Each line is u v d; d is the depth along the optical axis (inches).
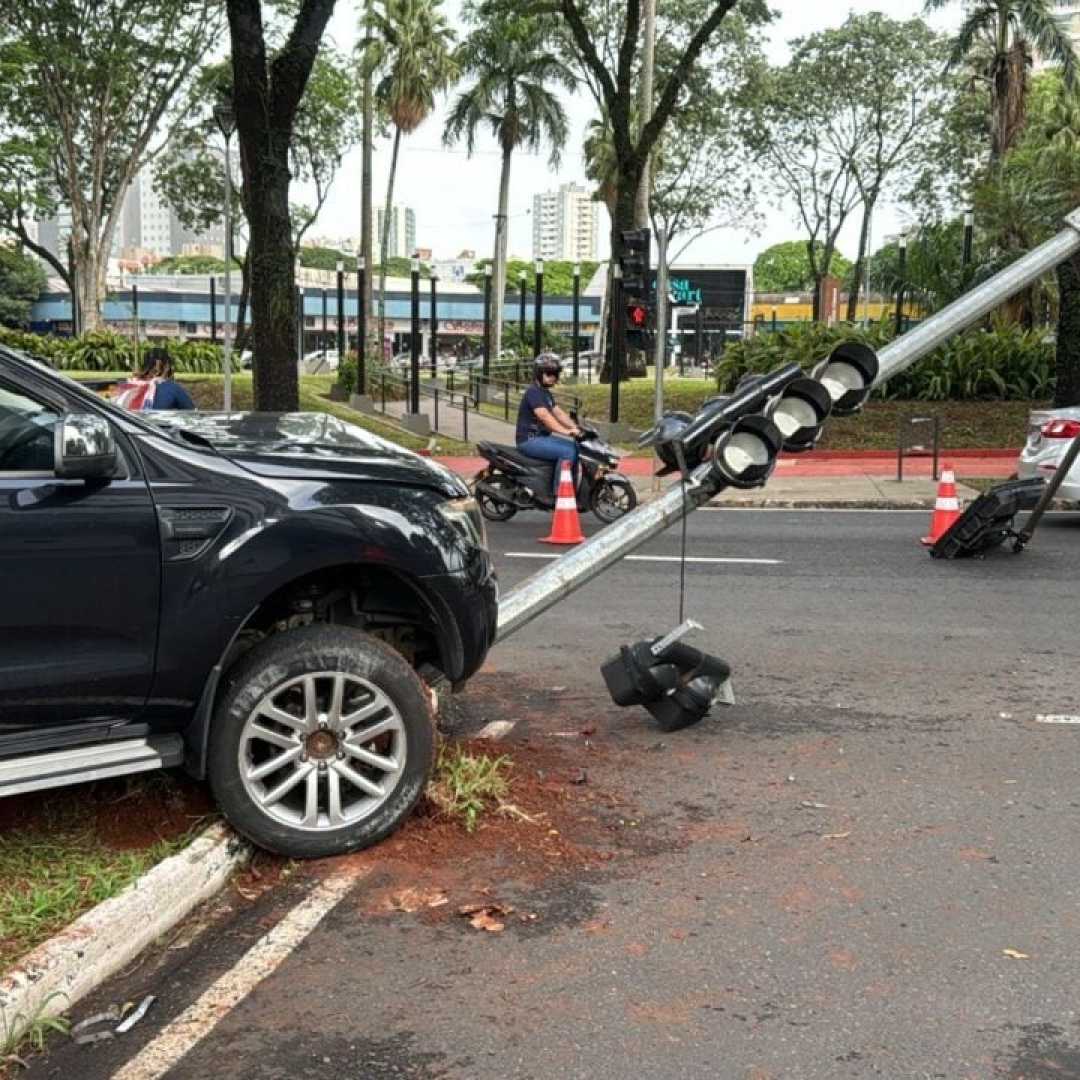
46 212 1596.9
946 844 184.5
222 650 166.7
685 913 161.5
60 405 163.2
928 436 850.8
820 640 319.6
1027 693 267.9
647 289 699.4
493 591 192.1
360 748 177.2
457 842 182.4
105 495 160.6
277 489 171.3
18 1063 126.9
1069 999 139.8
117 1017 136.3
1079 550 454.9
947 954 150.2
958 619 342.6
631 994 140.9
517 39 1702.8
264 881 170.6
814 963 147.9
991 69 1429.6
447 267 4653.1
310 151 1705.2
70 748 163.6
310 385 1459.2
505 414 1133.7
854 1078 124.1
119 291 3105.3
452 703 258.5
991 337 941.2
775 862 177.8
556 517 494.9
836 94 1803.6
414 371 1034.1
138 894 152.2
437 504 185.8
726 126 1782.7
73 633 159.3
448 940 154.0
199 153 1801.2
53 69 1379.2
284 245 659.4
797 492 652.7
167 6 1346.0
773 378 230.7
